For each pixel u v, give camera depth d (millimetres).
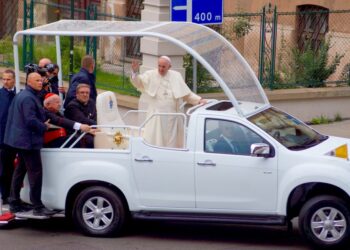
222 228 19766
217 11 22547
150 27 19406
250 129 17672
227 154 17609
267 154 17250
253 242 18359
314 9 33312
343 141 18531
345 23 31953
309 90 30062
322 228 17172
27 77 18938
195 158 17719
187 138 17875
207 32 19656
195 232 19359
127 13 37906
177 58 27672
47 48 33406
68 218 19484
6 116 19391
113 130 19703
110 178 18219
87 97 19828
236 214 17734
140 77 20516
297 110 30016
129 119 28234
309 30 33375
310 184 17172
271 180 17328
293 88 30359
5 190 19844
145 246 18000
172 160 17875
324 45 31031
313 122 30031
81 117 19562
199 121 17891
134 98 28531
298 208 17531
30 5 33562
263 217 17594
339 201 17047
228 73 19516
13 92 19641
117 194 18391
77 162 18516
